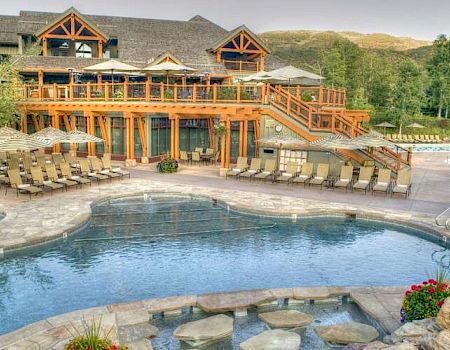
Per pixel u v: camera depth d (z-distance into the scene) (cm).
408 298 812
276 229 1560
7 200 1780
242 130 2461
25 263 1217
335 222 1664
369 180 2073
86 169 2173
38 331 798
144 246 1362
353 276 1162
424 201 1880
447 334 625
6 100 2584
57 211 1619
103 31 3634
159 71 2850
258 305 943
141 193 1961
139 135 2850
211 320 862
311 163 2228
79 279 1114
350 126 2283
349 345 729
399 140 4791
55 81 3378
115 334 793
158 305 913
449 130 5412
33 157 2538
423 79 6562
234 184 2200
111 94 2669
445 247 1393
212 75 3297
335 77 6694
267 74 2448
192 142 3109
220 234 1492
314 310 949
